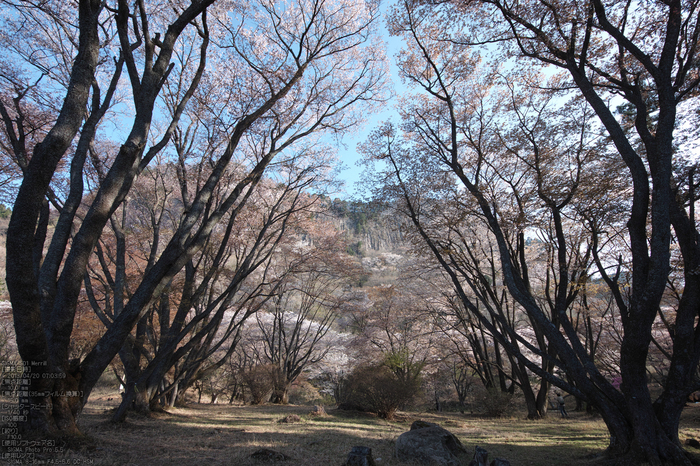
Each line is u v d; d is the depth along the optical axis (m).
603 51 9.16
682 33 8.34
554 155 11.05
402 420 15.49
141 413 11.64
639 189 7.50
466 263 13.12
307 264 17.33
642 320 7.00
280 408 19.02
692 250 7.38
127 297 11.62
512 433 12.52
